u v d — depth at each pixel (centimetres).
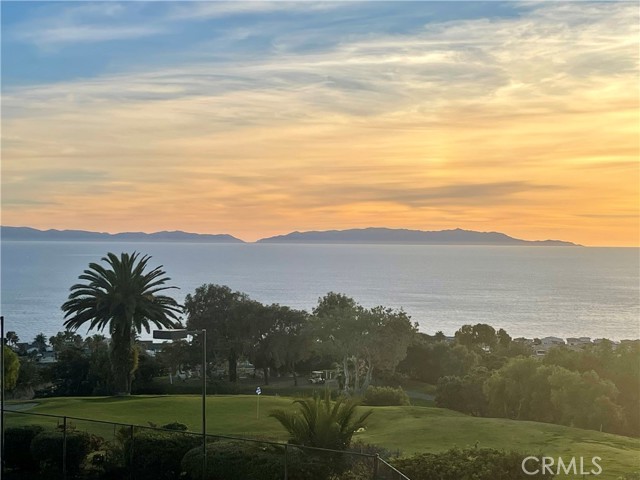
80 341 10006
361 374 7450
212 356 7856
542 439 3045
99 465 2162
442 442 2980
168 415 3625
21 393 6800
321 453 1895
